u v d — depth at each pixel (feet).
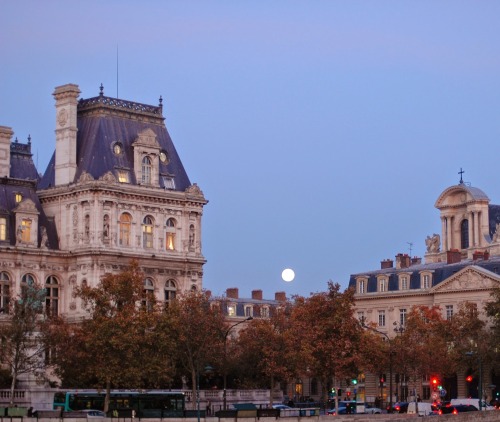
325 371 554.46
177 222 588.50
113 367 477.77
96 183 554.46
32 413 442.91
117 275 502.79
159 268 575.79
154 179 582.76
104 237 558.15
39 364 498.69
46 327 492.95
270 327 552.00
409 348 637.30
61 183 574.56
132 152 581.94
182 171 602.03
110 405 488.02
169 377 501.97
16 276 550.36
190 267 588.09
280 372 541.34
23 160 612.29
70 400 485.56
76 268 561.43
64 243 568.00
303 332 554.46
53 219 574.97
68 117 575.38
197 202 593.83
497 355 647.15
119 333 476.13
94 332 480.23
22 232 556.51
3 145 579.89
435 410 555.28
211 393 553.23
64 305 563.07
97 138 574.15
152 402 494.18
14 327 482.28
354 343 556.51
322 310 556.51
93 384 517.96
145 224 575.79
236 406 496.64
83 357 480.64
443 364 637.71
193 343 520.83
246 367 561.02
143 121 595.47
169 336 497.87
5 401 493.77
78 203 562.25
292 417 453.17
